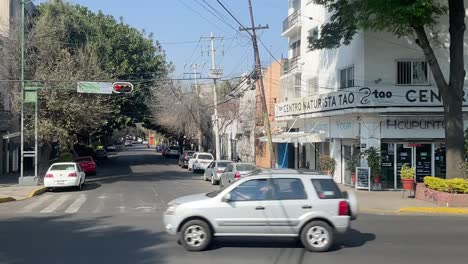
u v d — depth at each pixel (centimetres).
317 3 2694
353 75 2894
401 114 2634
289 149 4281
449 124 2122
